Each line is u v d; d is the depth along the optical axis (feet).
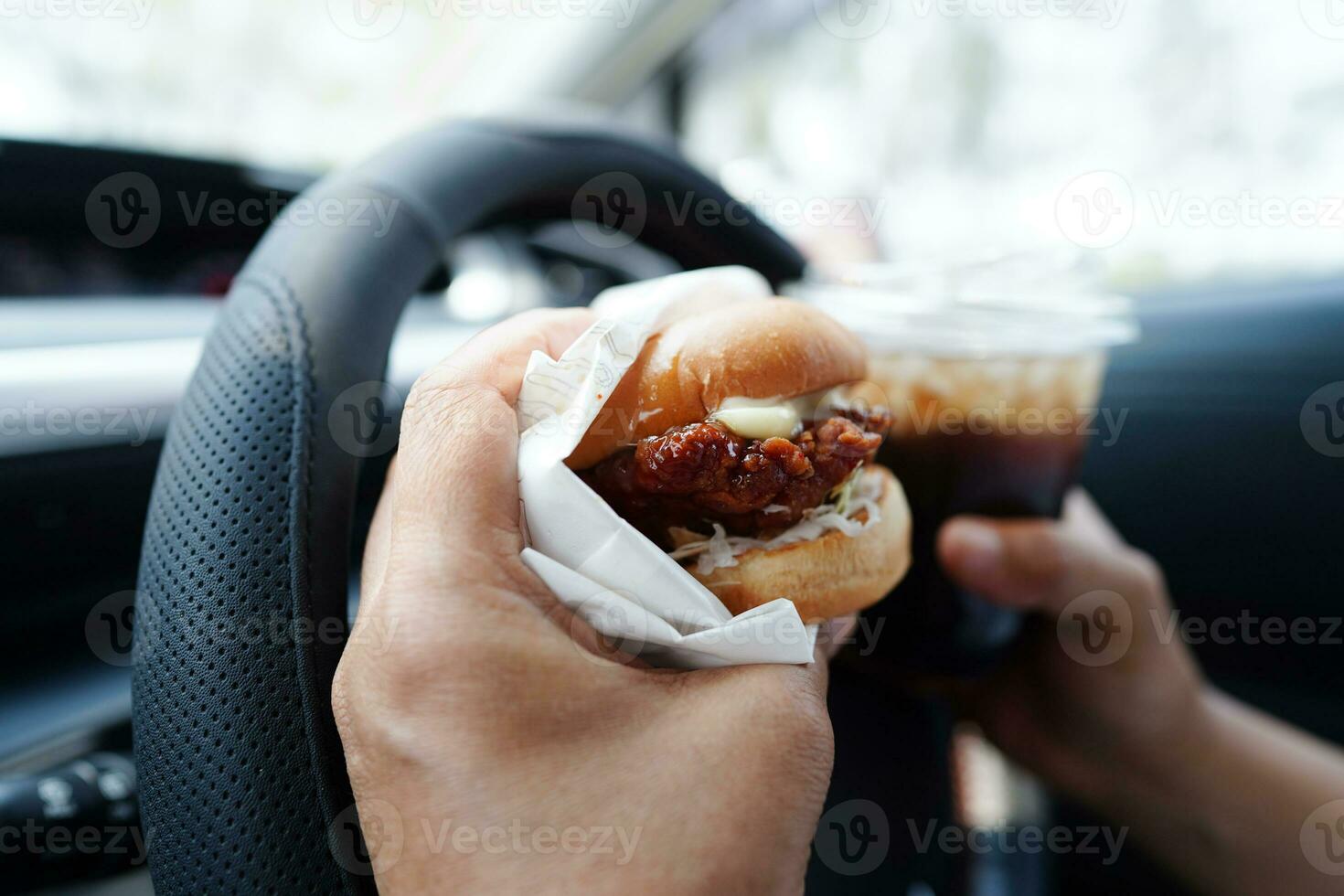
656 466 0.69
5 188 1.32
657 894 0.55
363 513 1.09
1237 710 1.35
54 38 1.59
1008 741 1.43
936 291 1.00
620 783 0.57
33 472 0.95
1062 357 0.98
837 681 1.11
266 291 0.73
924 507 1.00
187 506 0.66
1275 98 1.56
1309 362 1.37
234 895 0.59
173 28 1.75
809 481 0.75
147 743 0.62
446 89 2.39
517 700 0.58
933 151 2.06
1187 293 1.61
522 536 0.65
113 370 1.02
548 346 0.72
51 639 0.99
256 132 1.95
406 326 1.41
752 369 0.72
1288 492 1.40
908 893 1.15
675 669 0.67
